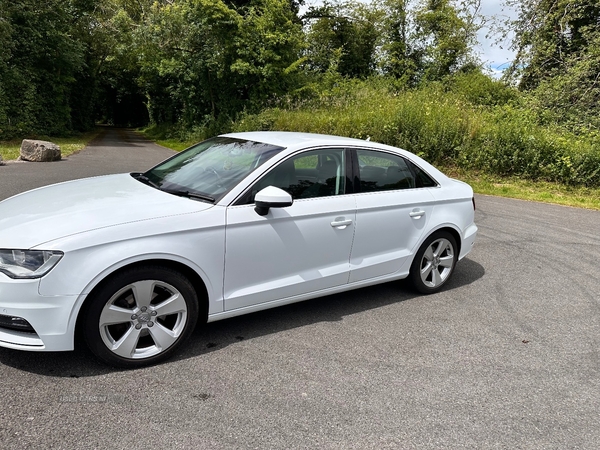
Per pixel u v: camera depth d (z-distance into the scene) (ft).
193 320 10.07
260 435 7.73
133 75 157.28
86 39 98.12
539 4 64.03
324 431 7.96
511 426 8.50
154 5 86.07
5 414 7.76
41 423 7.60
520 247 21.36
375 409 8.70
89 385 8.76
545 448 7.95
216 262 10.07
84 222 9.00
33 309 8.30
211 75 83.41
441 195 14.65
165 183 11.90
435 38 97.96
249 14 78.13
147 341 9.81
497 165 42.75
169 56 85.30
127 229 8.98
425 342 11.62
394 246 13.64
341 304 13.80
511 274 17.54
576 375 10.51
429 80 93.04
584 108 53.83
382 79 88.38
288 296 11.55
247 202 10.60
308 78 83.20
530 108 56.03
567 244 22.24
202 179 11.50
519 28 67.41
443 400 9.17
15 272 8.28
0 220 9.59
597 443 8.19
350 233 12.37
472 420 8.59
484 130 44.27
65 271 8.38
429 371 10.23
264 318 12.43
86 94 116.67
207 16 73.00
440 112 46.80
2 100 65.05
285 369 9.87
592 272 18.19
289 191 11.39
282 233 11.00
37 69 75.61
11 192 25.27
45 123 79.30
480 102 65.87
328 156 12.35
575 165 40.42
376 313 13.26
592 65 53.98
